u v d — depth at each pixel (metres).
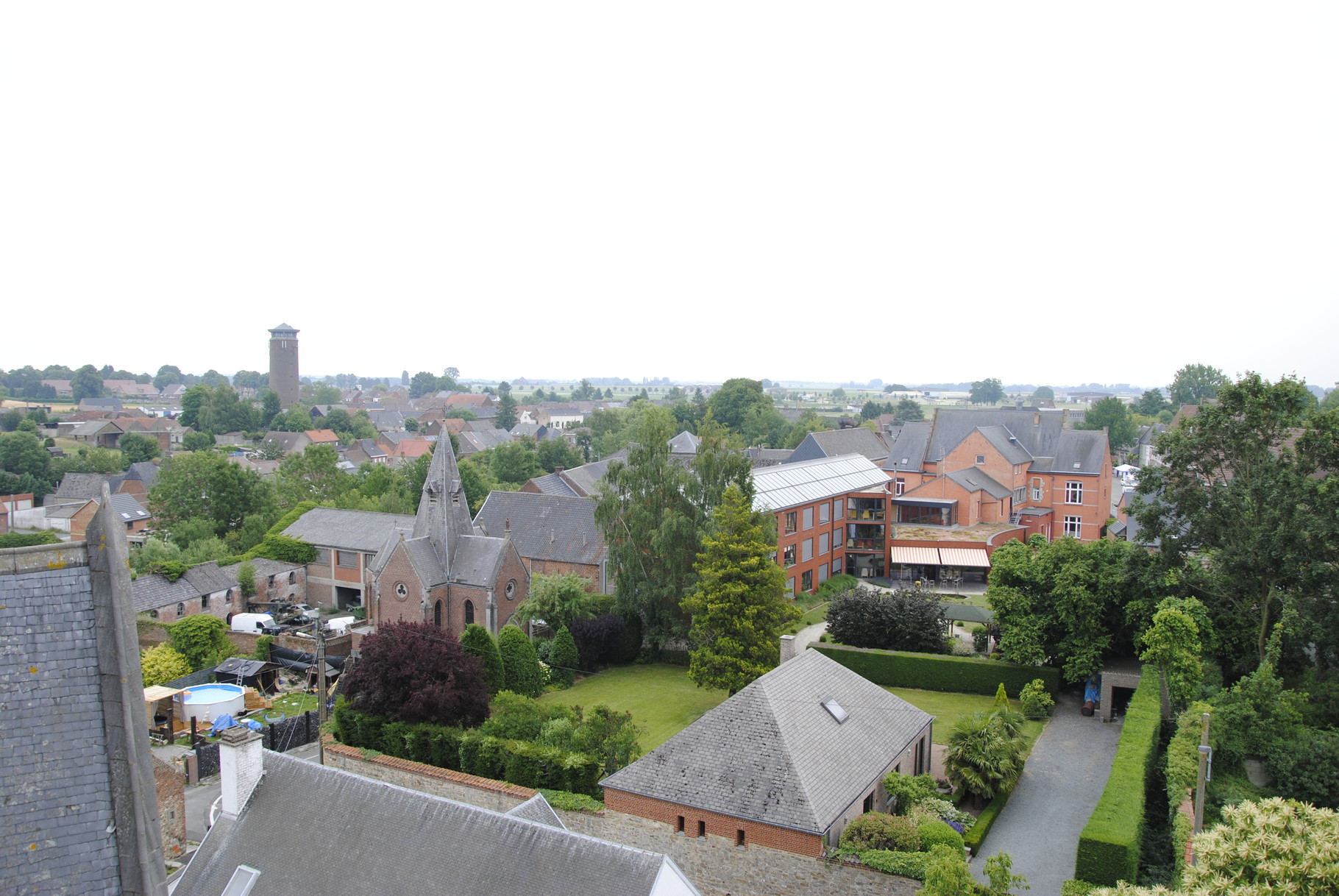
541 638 71.69
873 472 105.81
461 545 72.88
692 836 34.28
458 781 41.19
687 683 65.88
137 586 75.81
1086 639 56.03
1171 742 41.12
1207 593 54.19
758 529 56.81
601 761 42.03
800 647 67.88
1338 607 47.12
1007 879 28.78
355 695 49.34
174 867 39.31
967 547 90.44
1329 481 47.47
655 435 70.88
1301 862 22.28
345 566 90.88
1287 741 41.56
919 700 58.78
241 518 110.31
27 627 13.98
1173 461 54.91
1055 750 49.56
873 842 32.22
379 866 26.83
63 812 13.72
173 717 56.81
